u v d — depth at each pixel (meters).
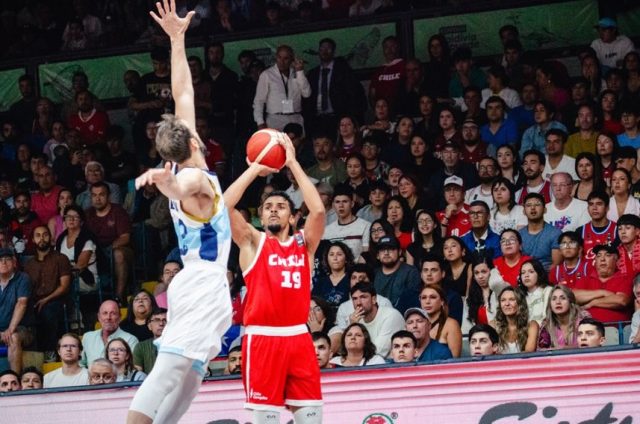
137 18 24.89
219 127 22.30
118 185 21.73
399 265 16.52
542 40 22.84
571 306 14.13
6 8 25.62
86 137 22.91
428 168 19.61
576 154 19.05
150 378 9.34
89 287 19.05
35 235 18.62
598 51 21.42
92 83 24.91
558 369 12.38
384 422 12.59
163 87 22.61
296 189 19.72
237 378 13.04
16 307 17.73
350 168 19.31
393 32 23.38
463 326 15.77
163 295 17.25
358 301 15.11
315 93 22.05
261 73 21.98
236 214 10.51
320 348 14.08
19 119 24.31
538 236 16.64
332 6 23.73
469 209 17.66
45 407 13.49
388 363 12.86
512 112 20.38
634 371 12.22
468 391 12.51
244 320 10.59
